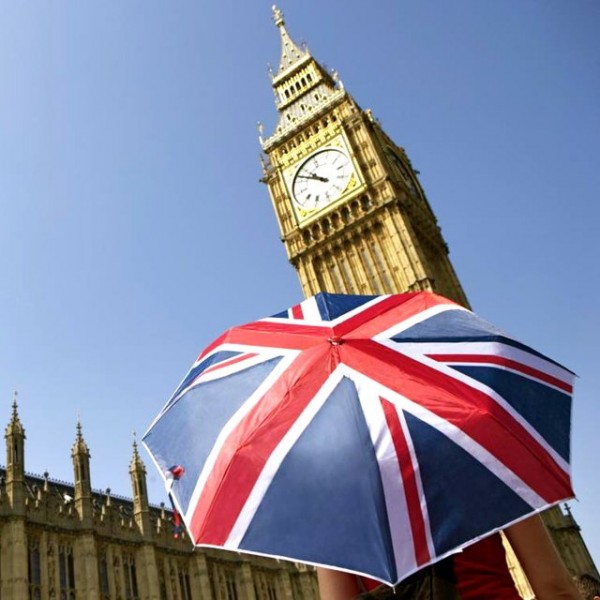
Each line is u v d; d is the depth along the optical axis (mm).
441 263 66625
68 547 39031
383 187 61656
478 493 2947
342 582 3162
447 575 3016
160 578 45031
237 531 3143
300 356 4160
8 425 39156
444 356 3805
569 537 53156
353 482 3102
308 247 62906
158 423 4422
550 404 3621
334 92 70562
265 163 71812
